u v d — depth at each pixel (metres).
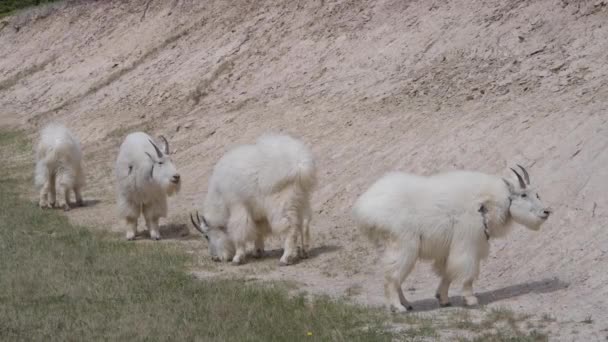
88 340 14.70
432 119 30.77
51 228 28.06
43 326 15.65
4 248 23.66
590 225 20.14
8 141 50.41
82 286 18.81
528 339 13.99
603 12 32.62
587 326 14.70
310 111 36.94
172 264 21.89
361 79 37.75
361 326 15.55
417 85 34.53
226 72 46.25
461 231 16.33
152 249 24.05
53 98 56.94
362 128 32.78
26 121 54.12
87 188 37.09
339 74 39.41
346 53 40.88
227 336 14.81
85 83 56.09
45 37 68.25
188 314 16.31
